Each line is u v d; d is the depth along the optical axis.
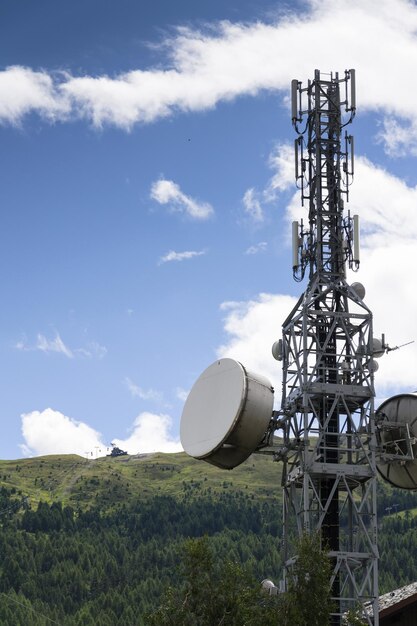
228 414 55.16
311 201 62.31
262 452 58.59
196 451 56.22
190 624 46.97
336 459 57.72
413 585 63.09
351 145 62.94
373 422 57.19
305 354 57.44
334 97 63.62
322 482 57.88
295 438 56.88
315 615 48.31
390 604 56.75
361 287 59.94
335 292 60.47
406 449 58.28
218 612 47.72
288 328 59.75
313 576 48.84
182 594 48.41
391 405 59.03
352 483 58.19
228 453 56.78
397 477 58.91
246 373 55.50
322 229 61.50
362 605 54.47
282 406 58.88
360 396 57.47
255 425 55.09
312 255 61.22
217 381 56.75
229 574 49.00
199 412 57.16
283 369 59.53
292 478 57.56
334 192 62.25
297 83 64.06
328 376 59.31
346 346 59.09
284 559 57.78
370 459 56.75
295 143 63.31
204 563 49.22
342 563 56.00
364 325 58.97
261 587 49.34
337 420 58.28
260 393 55.22
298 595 48.59
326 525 57.00
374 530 55.81
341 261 60.78
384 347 58.25
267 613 47.47
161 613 47.91
